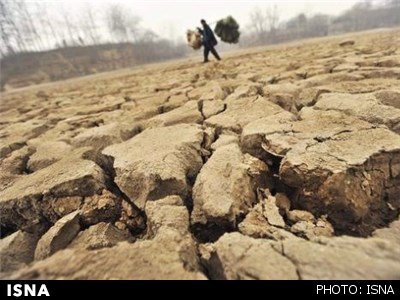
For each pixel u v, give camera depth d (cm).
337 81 406
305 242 142
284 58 891
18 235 194
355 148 201
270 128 258
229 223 179
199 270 146
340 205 178
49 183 227
